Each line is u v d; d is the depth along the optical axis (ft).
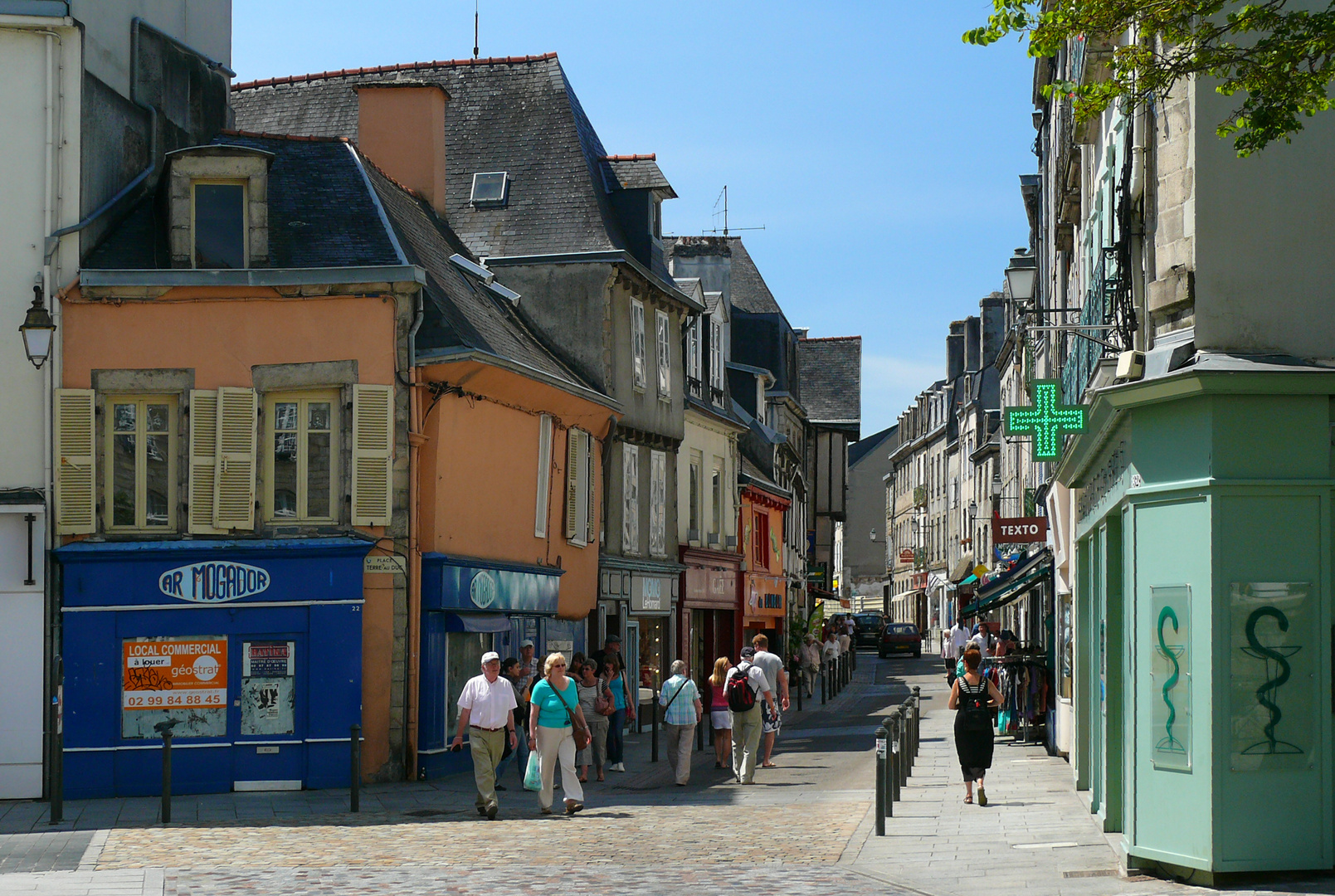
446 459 64.85
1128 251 42.11
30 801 58.34
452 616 65.00
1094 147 59.31
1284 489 34.30
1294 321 35.68
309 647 60.75
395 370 62.34
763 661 71.41
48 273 60.80
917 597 296.71
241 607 60.59
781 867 38.75
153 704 60.23
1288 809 33.88
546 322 90.48
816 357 204.74
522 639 74.49
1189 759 34.81
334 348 62.18
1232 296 35.78
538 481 77.00
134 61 67.46
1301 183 35.81
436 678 63.36
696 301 107.24
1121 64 33.17
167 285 61.26
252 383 61.77
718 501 123.34
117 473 61.62
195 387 61.67
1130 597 37.65
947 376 261.65
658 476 102.78
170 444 62.03
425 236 78.74
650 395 99.40
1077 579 56.70
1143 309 41.63
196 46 75.00
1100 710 47.78
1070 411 44.91
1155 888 34.14
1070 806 50.90
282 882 36.17
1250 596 34.17
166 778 49.19
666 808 53.42
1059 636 71.05
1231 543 34.27
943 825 46.78
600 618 89.40
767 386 157.38
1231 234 35.83
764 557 142.31
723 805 54.29
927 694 126.52
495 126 98.27
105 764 59.72
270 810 53.62
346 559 61.00
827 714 106.93
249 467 61.31
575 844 43.68
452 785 61.16
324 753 60.39
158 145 69.31
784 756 76.38
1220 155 35.96
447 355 63.21
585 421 84.43
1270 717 34.01
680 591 110.73
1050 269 94.27
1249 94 35.40
